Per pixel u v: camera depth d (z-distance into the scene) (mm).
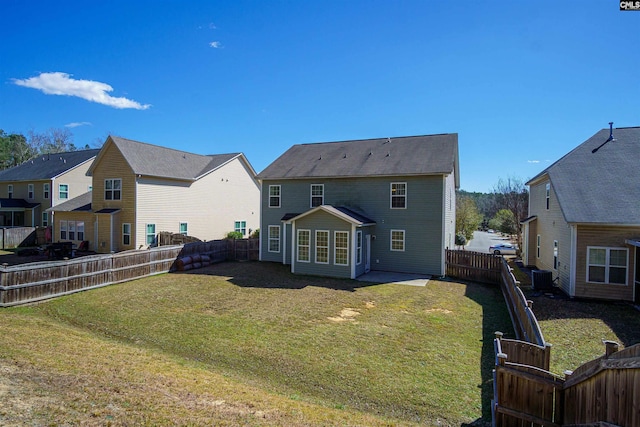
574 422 4727
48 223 32219
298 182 21641
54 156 37531
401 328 10266
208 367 7531
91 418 4383
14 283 11680
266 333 9633
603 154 15883
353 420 5363
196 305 12336
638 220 12852
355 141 23875
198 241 21688
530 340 8008
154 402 5105
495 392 5555
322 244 17953
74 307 11914
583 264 13727
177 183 25625
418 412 6035
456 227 40500
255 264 21328
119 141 23891
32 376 5480
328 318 11062
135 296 13438
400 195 19172
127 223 23328
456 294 14633
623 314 11742
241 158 31375
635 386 3430
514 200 38469
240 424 4723
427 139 21734
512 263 24312
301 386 6871
